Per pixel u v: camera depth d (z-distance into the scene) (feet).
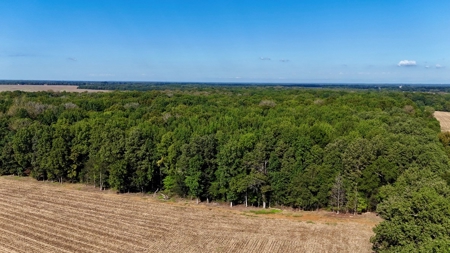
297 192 188.03
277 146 202.39
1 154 257.55
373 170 182.60
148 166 218.38
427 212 114.73
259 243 148.56
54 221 170.50
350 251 141.59
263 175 195.72
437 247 106.01
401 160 185.68
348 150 190.90
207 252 139.85
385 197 167.02
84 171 238.89
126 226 165.68
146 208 193.57
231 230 162.81
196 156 203.41
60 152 236.02
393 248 119.14
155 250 140.77
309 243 148.87
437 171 177.37
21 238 149.69
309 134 219.61
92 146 235.20
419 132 238.27
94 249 140.36
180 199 213.46
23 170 259.80
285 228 165.99
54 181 248.73
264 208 198.90
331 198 188.24
